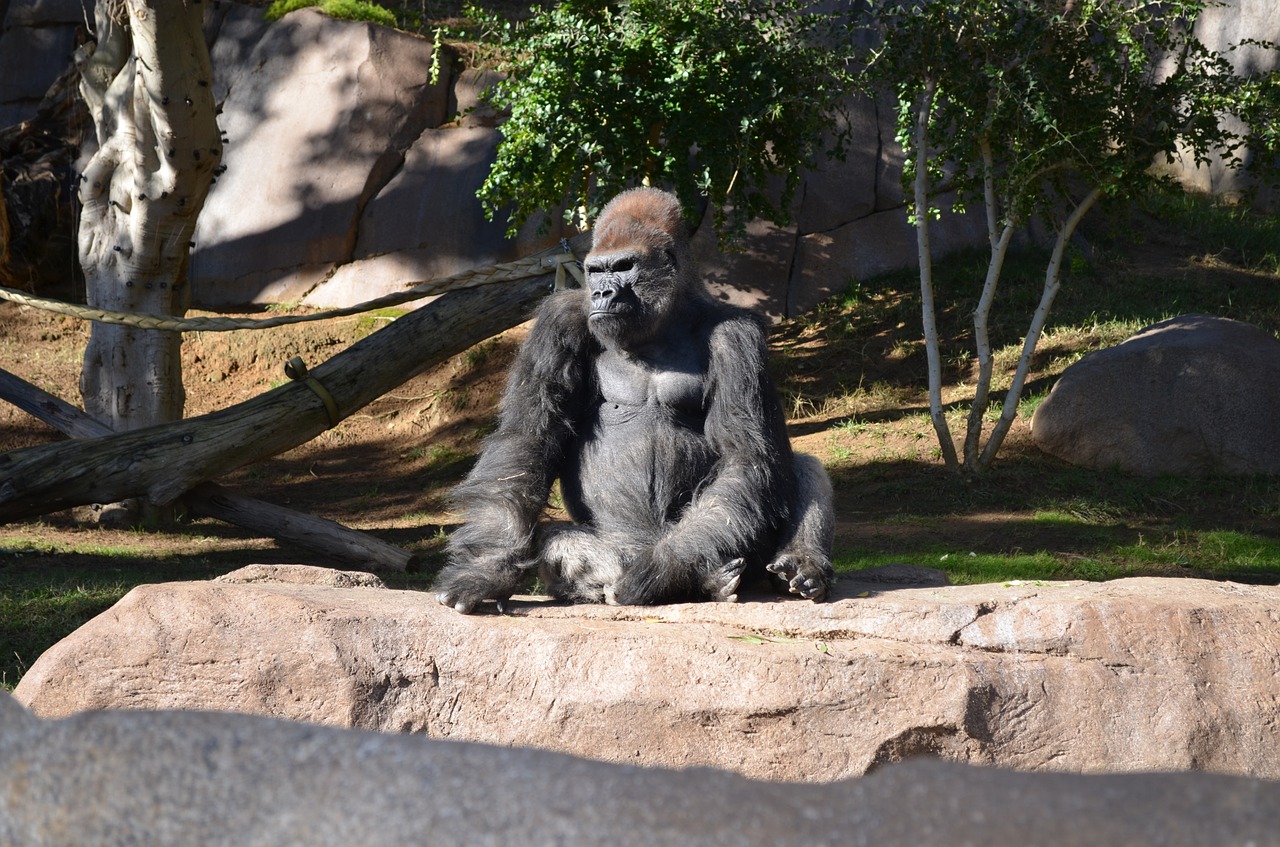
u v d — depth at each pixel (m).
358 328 25.27
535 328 7.63
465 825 1.88
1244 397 17.91
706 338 7.46
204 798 2.05
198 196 18.33
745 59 19.61
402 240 26.25
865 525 16.03
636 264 7.14
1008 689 6.16
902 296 24.67
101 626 6.88
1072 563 13.76
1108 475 18.11
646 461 7.41
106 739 2.19
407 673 6.66
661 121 20.25
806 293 25.22
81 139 27.80
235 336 25.78
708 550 6.79
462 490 7.35
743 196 21.86
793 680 6.15
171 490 15.57
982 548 14.76
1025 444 19.31
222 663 6.71
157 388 19.03
